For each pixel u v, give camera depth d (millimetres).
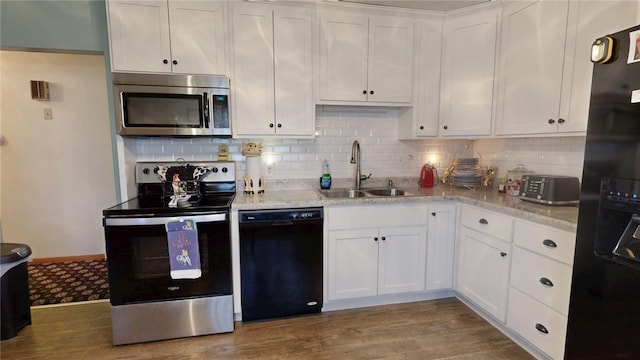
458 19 2654
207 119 2375
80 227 3631
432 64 2758
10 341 2129
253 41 2441
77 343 2113
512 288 2062
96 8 2484
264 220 2275
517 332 2031
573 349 1421
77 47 2490
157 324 2131
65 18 2455
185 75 2326
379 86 2682
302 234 2350
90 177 3604
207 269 2158
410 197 2502
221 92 2381
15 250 2186
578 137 2232
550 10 2039
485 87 2549
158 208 2061
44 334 2207
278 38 2477
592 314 1326
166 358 1975
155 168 2574
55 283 3010
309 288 2410
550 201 2062
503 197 2434
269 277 2340
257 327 2303
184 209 2078
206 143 2750
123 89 2252
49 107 3443
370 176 3076
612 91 1215
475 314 2477
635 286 1158
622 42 1177
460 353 2020
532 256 1898
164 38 2303
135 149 2621
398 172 3145
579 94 1890
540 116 2133
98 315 2451
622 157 1185
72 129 3518
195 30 2342
